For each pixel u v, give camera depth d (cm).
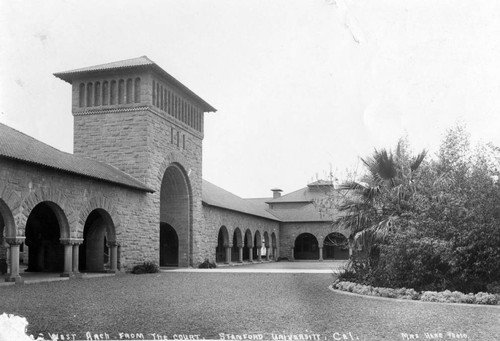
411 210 1485
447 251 1304
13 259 1742
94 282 1828
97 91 2680
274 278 2044
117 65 2598
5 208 1705
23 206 1758
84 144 2664
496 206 1314
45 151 2020
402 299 1279
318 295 1373
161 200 3142
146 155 2581
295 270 2708
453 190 1395
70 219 2012
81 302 1212
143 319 962
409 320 958
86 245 2491
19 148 1809
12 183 1711
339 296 1347
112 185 2294
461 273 1324
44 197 1862
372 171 1614
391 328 879
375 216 1565
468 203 1362
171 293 1427
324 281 1880
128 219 2428
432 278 1373
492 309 1106
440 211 1373
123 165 2602
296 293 1424
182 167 3012
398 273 1403
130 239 2438
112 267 2312
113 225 2305
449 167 1480
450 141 1516
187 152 3070
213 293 1427
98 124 2656
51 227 2555
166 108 2806
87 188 2125
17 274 1748
